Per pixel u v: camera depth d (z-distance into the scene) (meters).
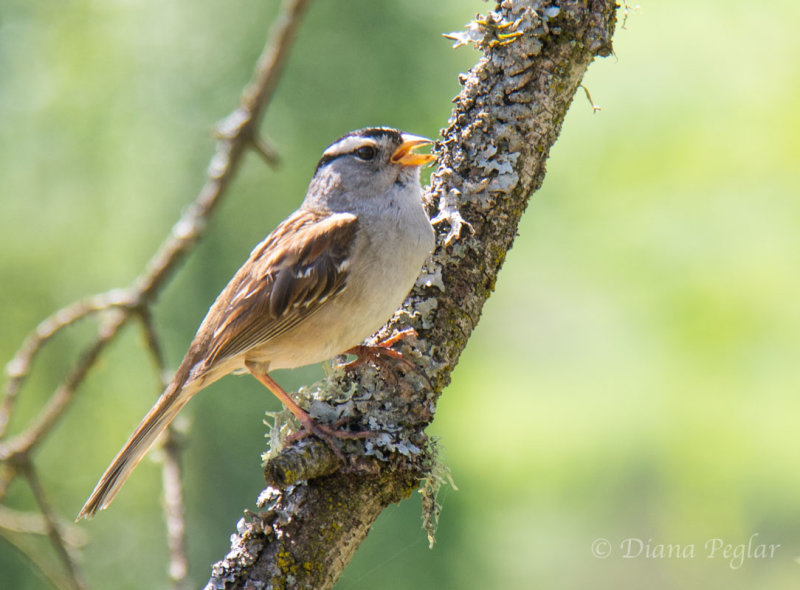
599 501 11.21
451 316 6.28
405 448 5.76
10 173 12.61
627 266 11.21
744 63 11.20
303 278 6.62
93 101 12.49
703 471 10.45
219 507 11.73
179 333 12.22
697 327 10.55
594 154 11.48
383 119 11.81
